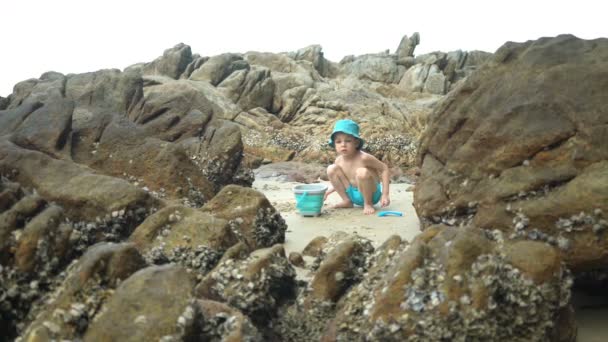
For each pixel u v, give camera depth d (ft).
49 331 4.05
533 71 7.01
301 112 27.63
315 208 10.52
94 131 10.75
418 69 37.40
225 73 29.63
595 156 6.02
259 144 22.77
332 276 5.36
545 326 4.63
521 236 6.07
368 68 39.42
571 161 6.19
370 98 28.48
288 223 10.02
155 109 14.15
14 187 5.65
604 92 6.26
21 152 7.84
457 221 7.23
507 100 7.09
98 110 11.89
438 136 8.18
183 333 3.92
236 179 13.14
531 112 6.68
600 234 5.62
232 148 12.66
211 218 6.64
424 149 8.59
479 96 7.59
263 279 5.30
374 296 4.74
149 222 6.59
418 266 4.62
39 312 4.61
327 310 5.24
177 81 26.43
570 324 5.06
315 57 40.29
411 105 29.45
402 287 4.54
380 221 10.05
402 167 22.12
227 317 4.31
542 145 6.44
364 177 10.64
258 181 17.20
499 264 4.68
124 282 4.19
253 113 25.90
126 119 10.87
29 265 4.78
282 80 29.40
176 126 13.73
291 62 33.53
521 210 6.17
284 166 19.60
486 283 4.50
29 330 4.14
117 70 15.69
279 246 5.81
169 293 4.09
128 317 3.98
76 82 16.37
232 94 27.61
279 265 5.60
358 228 9.50
